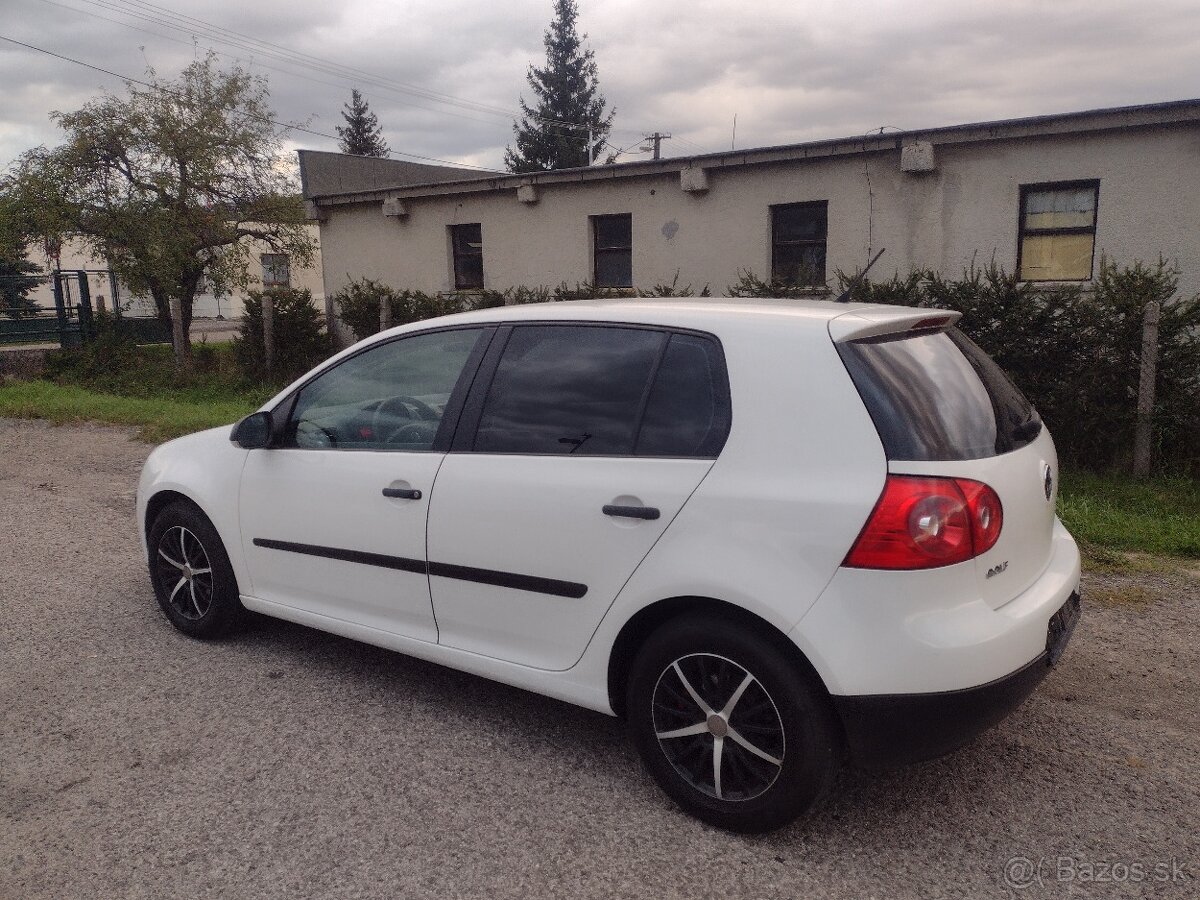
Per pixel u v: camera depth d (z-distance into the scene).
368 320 15.61
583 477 3.16
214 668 4.29
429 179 24.69
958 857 2.84
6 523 6.96
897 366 2.86
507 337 3.57
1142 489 7.34
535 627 3.35
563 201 15.12
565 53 54.50
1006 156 11.21
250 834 2.98
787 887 2.71
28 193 18.59
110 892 2.70
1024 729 3.64
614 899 2.66
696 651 2.94
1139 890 2.67
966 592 2.70
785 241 13.21
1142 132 10.35
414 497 3.61
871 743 2.69
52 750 3.53
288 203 21.19
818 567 2.68
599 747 3.55
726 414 2.94
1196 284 10.26
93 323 18.72
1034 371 8.34
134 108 19.45
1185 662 4.25
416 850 2.90
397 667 4.32
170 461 4.67
